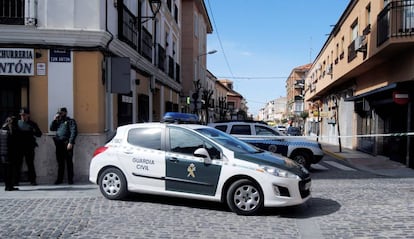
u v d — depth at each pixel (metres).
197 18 33.88
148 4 16.62
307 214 7.00
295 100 71.00
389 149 17.31
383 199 8.27
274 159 7.23
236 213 6.91
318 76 35.03
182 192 7.35
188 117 10.32
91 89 10.59
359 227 6.15
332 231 5.94
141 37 14.95
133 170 7.74
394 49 13.78
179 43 26.06
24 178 10.28
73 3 10.52
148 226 6.09
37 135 9.73
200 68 35.88
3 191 8.82
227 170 7.00
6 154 8.73
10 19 10.26
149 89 17.16
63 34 10.38
